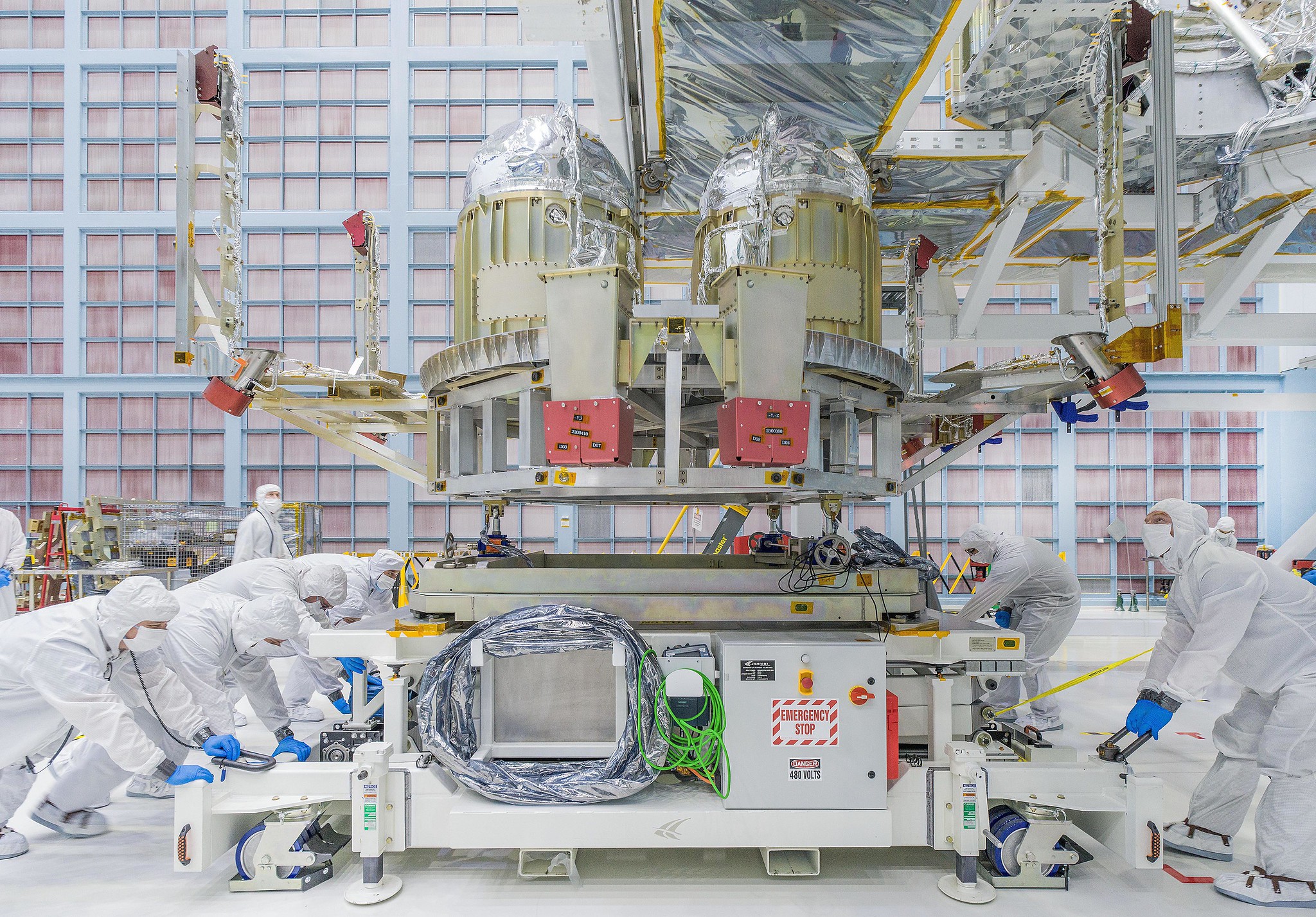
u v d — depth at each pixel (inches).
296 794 102.8
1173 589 116.0
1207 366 428.8
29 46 429.1
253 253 433.7
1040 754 110.6
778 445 102.7
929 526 427.2
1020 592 187.2
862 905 99.3
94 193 434.0
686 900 100.1
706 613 115.0
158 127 434.0
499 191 123.1
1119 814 105.0
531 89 436.5
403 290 427.8
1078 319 216.7
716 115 165.5
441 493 131.1
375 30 435.5
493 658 108.4
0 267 430.0
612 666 109.6
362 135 434.0
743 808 100.7
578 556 160.1
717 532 202.2
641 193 193.5
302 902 99.7
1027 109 163.0
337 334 435.5
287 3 431.8
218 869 111.4
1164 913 98.7
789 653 101.9
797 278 103.0
